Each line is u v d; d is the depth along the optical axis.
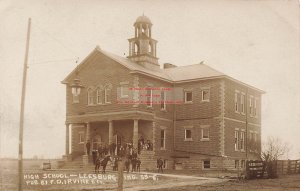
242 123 45.03
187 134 43.59
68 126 42.84
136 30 46.62
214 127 41.62
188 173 35.66
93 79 42.84
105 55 42.03
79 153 43.44
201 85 42.97
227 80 42.47
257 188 22.47
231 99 43.16
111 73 41.84
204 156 41.88
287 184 24.98
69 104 43.19
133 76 40.34
